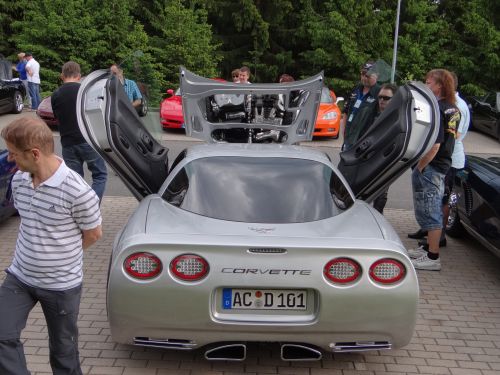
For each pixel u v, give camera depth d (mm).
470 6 22797
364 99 6195
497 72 21109
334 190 3801
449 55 21984
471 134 16203
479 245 6160
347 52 21109
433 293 4758
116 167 4262
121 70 7344
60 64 19578
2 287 2715
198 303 2988
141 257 2998
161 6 24203
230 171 3824
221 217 3428
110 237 5883
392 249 3070
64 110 5789
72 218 2662
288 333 3053
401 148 4059
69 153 5945
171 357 3520
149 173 4484
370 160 4469
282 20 25531
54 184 2592
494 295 4754
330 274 3021
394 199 8148
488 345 3852
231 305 3047
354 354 3641
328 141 13422
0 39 24297
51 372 3305
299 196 3625
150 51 21547
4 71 17812
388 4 23453
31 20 20953
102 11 19984
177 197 3674
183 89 5348
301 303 3061
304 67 26141
